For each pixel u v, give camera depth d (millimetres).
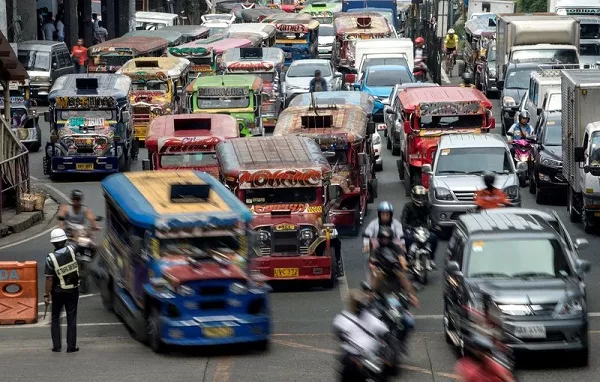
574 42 111938
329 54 165875
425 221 53094
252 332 41094
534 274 39125
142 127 99250
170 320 40750
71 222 53688
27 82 120000
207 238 42094
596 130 63656
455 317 39531
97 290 54031
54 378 37969
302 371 38500
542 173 72688
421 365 38812
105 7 180750
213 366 39531
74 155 84250
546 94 79438
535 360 39094
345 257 59844
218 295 41031
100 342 44125
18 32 138625
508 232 40438
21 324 48094
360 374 29859
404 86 95000
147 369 39188
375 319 30484
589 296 50344
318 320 47062
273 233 52188
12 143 73125
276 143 58062
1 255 62125
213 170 67750
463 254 39938
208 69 118312
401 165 81688
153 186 46500
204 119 69875
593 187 63125
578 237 63375
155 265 41500
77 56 134500
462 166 64625
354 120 68062
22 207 72250
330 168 60719
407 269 44562
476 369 27828
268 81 105875
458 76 147125
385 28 142875
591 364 38719
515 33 111750
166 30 143500
